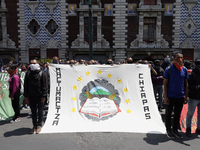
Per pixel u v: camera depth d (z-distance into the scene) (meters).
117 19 16.80
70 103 5.28
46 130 4.67
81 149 3.82
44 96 4.72
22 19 17.09
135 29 16.91
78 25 17.05
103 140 4.22
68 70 5.58
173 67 4.31
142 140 4.23
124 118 5.04
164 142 4.14
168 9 16.64
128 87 5.54
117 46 17.03
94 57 17.52
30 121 5.77
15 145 4.01
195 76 4.46
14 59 17.53
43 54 17.38
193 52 17.03
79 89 5.47
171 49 16.53
